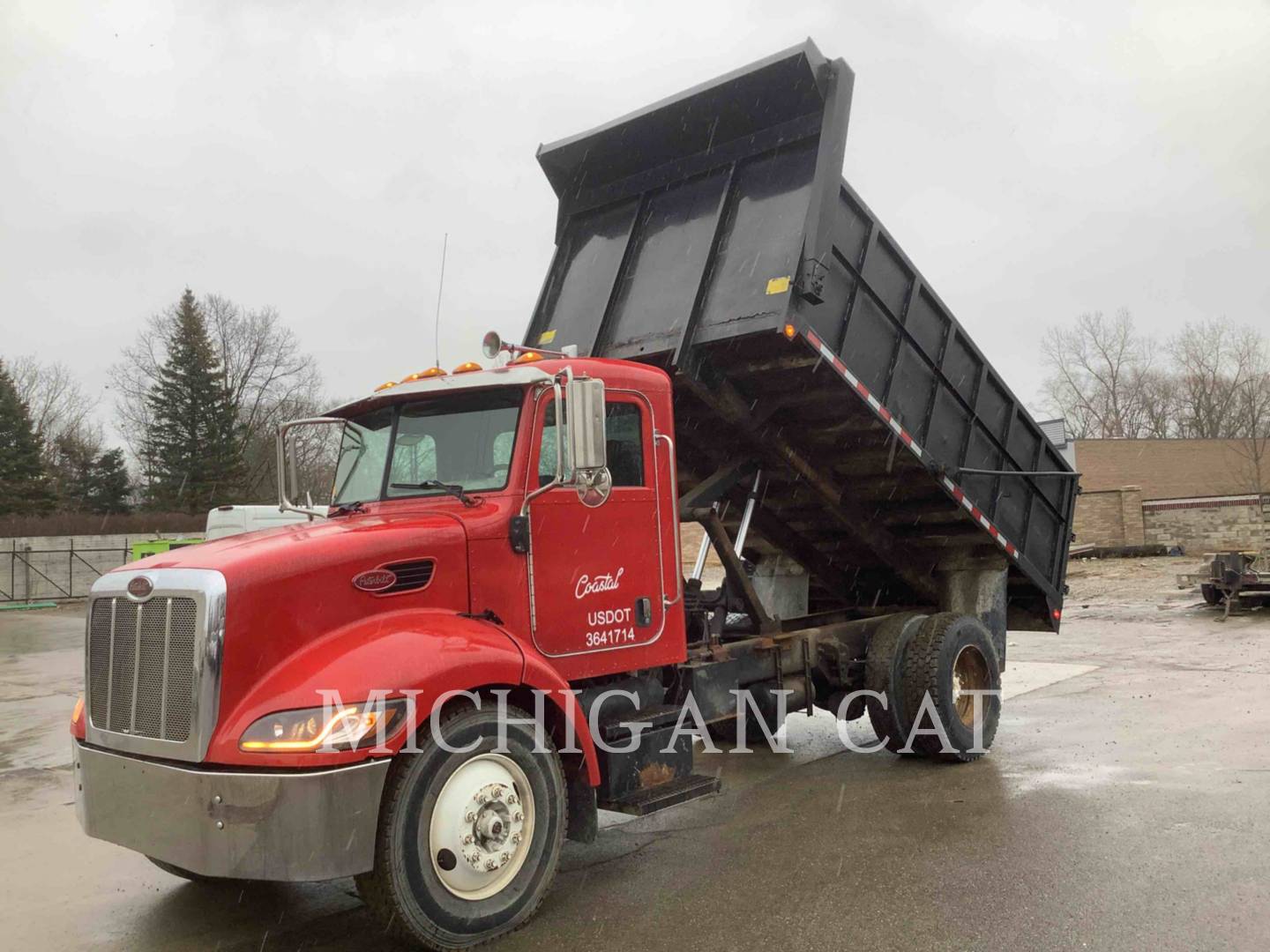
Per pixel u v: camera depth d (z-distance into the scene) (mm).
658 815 6074
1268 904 4195
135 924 4562
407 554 4285
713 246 6305
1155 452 40969
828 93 5965
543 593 4734
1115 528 30172
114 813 4027
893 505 7719
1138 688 10023
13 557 31938
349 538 4195
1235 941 3844
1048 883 4531
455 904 4000
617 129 6789
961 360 7391
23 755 8633
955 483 7328
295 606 3965
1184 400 56844
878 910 4309
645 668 5328
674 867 5055
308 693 3779
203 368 51688
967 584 8305
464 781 4082
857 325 6504
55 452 58875
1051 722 8445
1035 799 6008
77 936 4426
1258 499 27844
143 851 3910
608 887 4793
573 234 7508
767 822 5828
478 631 4297
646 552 5258
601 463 4387
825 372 6266
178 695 3850
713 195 6516
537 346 7191
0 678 13945
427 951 4047
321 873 3631
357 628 4078
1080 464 40688
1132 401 59281
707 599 7074
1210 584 17516
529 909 4238
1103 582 23250
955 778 6652
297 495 5543
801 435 7043
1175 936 3896
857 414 6668
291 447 5562
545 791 4344
